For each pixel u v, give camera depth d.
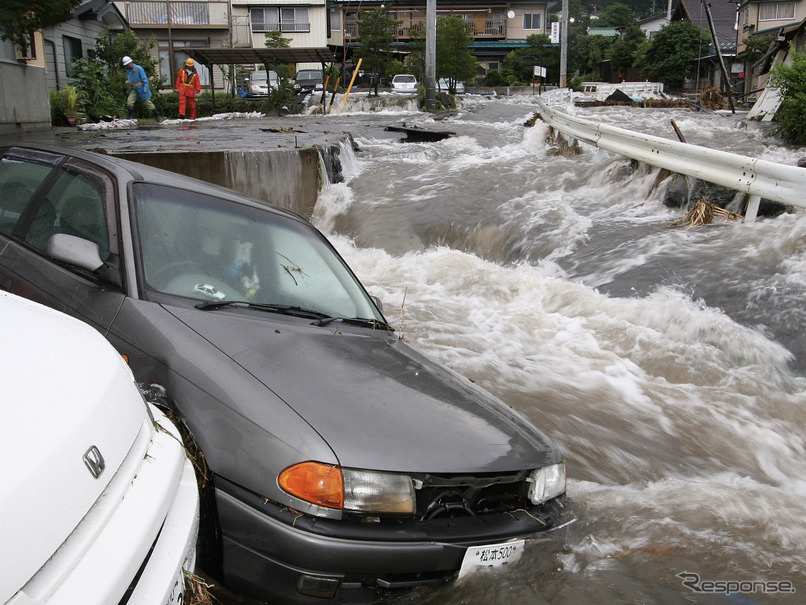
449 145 17.73
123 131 18.84
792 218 8.97
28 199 4.16
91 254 3.34
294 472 2.62
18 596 1.64
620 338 7.09
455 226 11.21
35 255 3.82
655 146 11.41
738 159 9.62
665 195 11.05
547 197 12.14
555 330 7.44
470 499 2.96
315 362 3.22
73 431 1.99
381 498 2.68
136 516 2.04
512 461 3.04
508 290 8.64
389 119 25.09
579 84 52.88
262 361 3.10
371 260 10.31
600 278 8.77
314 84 38.16
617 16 87.75
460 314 7.96
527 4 63.69
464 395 3.44
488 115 27.17
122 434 2.18
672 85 52.06
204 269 3.62
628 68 60.19
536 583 3.14
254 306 3.58
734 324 7.01
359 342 3.62
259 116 27.89
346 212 12.37
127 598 1.95
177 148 13.26
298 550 2.55
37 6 12.88
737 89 47.56
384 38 41.25
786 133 17.14
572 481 4.35
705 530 3.90
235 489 2.67
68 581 1.77
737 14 50.06
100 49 27.41
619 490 4.30
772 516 4.14
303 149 12.63
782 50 28.42
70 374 2.20
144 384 3.02
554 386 6.00
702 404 5.89
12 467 1.80
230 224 3.94
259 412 2.79
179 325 3.20
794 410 5.89
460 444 2.97
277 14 49.09
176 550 2.15
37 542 1.73
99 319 3.29
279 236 4.09
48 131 18.77
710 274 8.12
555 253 9.91
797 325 6.95
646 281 8.27
